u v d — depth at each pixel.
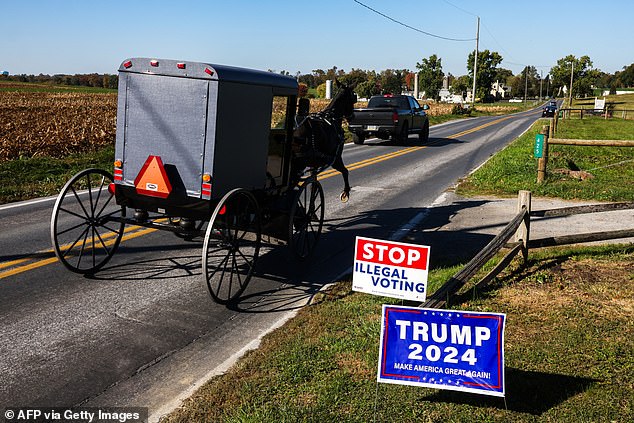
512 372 4.57
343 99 9.71
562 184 13.51
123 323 5.60
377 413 3.98
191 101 6.05
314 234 8.21
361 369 4.61
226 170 6.25
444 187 14.05
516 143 23.64
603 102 60.09
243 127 6.40
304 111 8.00
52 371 4.62
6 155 17.58
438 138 29.97
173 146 6.22
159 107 6.23
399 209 11.37
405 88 139.75
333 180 14.82
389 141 27.14
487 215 10.77
